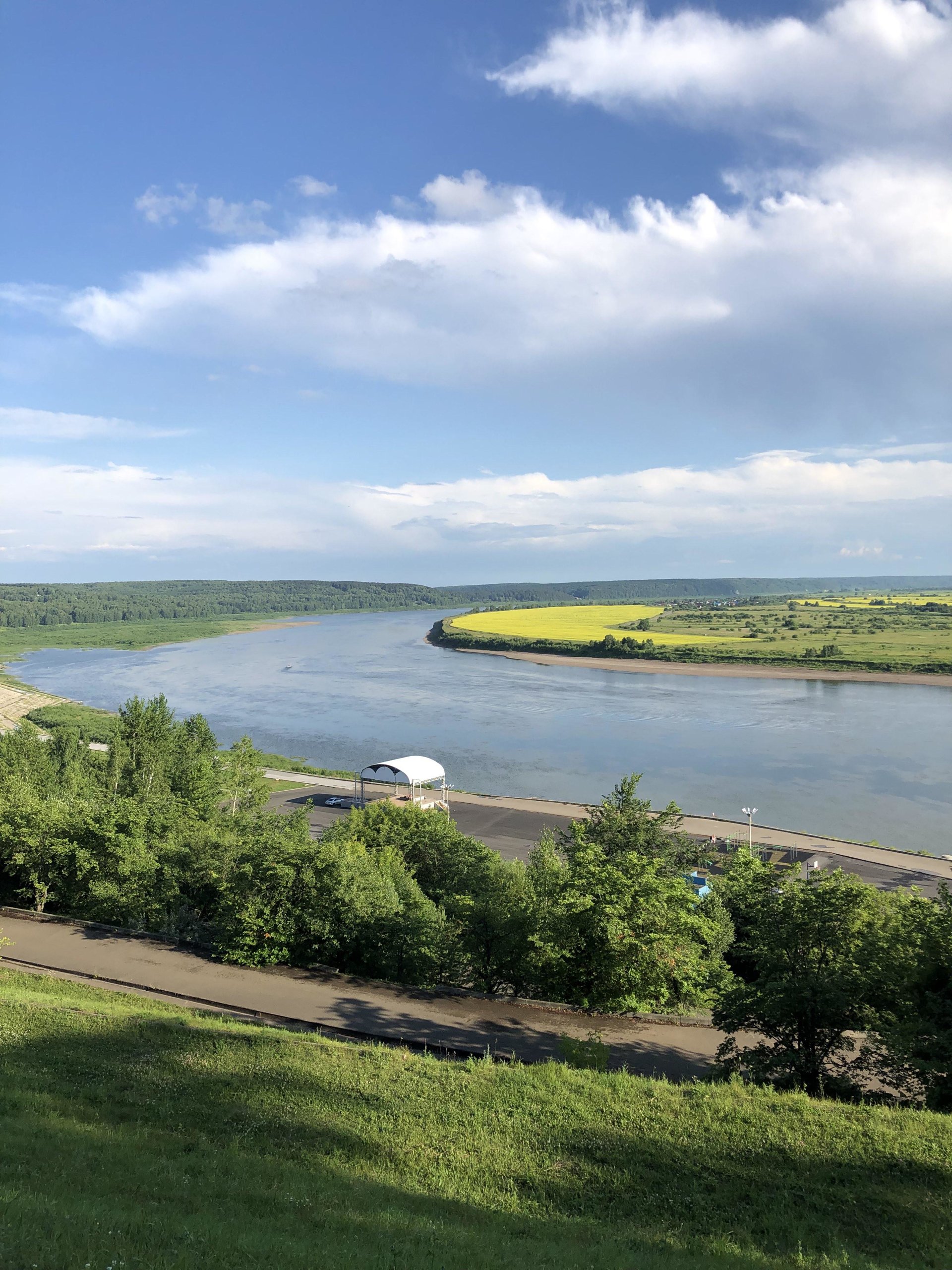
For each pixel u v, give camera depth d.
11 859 39.75
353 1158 15.55
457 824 71.50
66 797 58.12
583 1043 23.05
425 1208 13.55
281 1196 13.19
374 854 43.12
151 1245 10.25
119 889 36.75
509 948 28.92
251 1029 22.70
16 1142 14.37
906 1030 18.72
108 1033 21.75
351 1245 11.20
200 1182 13.48
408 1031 24.91
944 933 19.94
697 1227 13.49
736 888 24.77
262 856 32.97
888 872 59.31
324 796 82.12
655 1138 16.50
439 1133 16.64
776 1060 19.97
